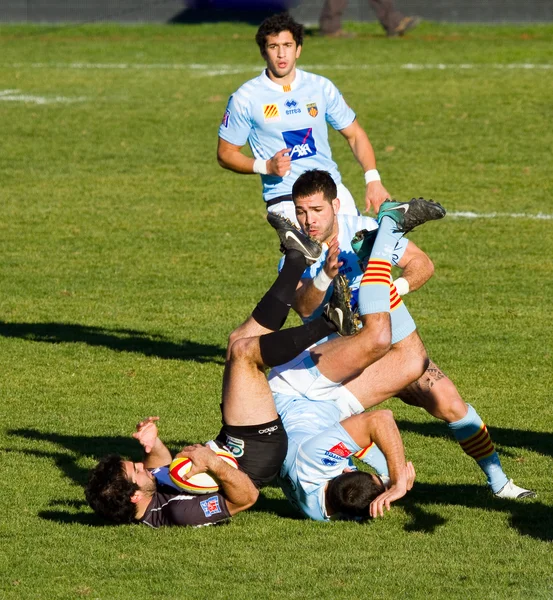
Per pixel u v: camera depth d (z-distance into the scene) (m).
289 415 23.00
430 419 29.91
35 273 45.97
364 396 23.53
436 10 120.38
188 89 88.25
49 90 89.25
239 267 46.62
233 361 21.56
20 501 23.98
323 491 22.23
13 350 36.31
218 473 21.56
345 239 24.30
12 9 129.88
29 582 19.77
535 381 32.50
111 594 19.23
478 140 69.75
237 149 31.08
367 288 22.20
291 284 21.88
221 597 19.03
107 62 101.94
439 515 22.92
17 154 69.25
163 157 68.31
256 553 20.95
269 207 30.80
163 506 22.38
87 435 28.50
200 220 54.69
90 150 70.19
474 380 32.62
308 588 19.38
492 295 41.91
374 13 121.81
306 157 30.83
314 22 122.88
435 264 46.41
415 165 64.62
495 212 54.94
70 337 37.72
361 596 19.00
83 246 50.19
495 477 24.00
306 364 23.19
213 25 121.69
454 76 89.06
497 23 117.44
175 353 36.00
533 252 48.06
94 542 21.56
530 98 80.06
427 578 19.72
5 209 56.94
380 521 22.61
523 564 20.30
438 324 38.38
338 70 93.12
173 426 29.08
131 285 44.22
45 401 31.33
